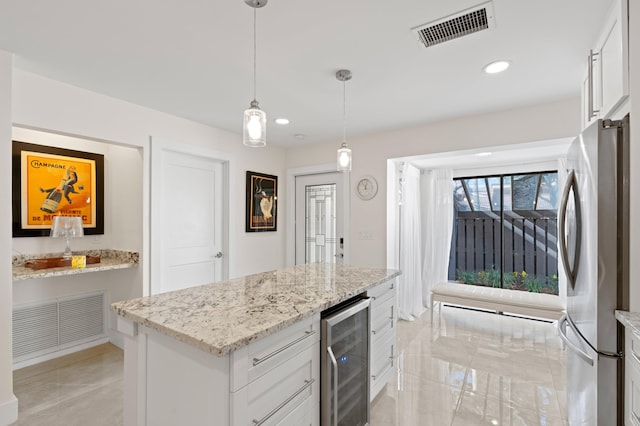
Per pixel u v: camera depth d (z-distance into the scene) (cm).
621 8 138
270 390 122
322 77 233
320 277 218
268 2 153
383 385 221
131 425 139
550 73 226
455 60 209
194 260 351
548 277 443
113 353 305
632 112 133
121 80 238
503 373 263
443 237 471
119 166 322
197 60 209
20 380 252
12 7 154
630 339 127
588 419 149
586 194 149
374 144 384
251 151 410
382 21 168
